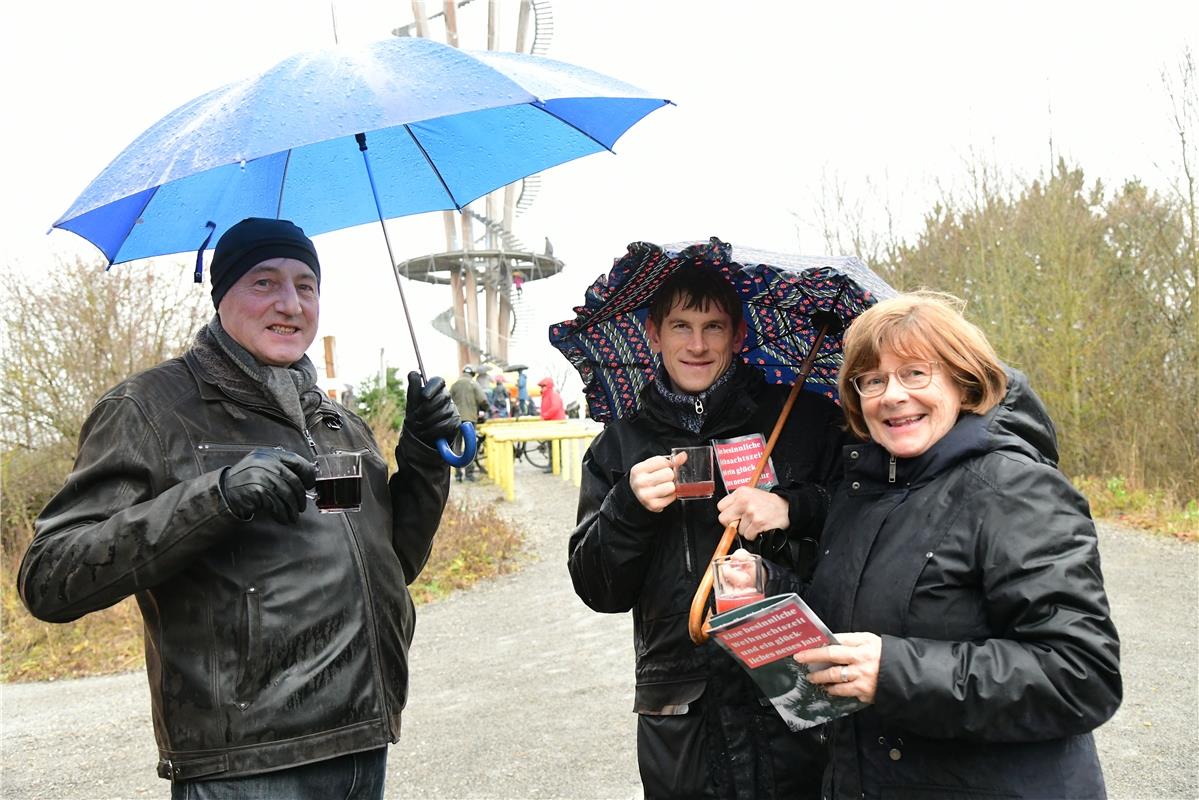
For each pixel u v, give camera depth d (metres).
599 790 4.10
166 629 2.12
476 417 16.55
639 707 2.56
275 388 2.32
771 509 2.35
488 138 2.84
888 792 1.93
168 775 2.12
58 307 10.11
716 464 2.50
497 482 14.99
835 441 2.66
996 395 1.99
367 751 2.28
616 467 2.71
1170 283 11.54
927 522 1.91
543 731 4.86
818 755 2.38
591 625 7.06
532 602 7.99
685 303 2.55
